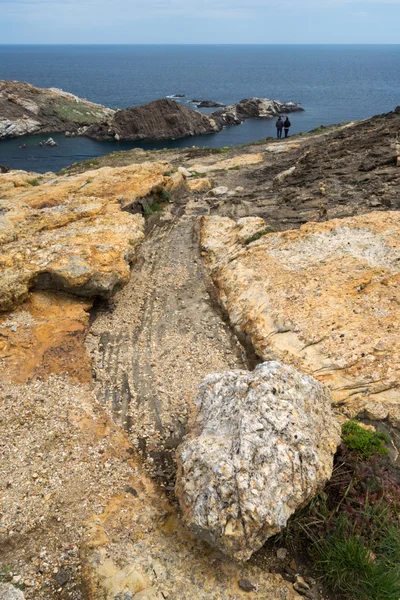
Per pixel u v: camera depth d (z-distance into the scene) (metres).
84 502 6.66
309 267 11.73
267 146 34.84
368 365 8.55
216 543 5.50
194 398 7.58
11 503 6.56
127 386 9.52
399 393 7.95
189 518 5.63
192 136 59.31
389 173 18.55
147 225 18.12
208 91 115.50
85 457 7.40
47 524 6.34
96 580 5.54
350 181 18.78
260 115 70.75
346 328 9.48
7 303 10.62
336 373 8.67
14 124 59.16
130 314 12.07
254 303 11.22
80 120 65.06
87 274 11.23
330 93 107.75
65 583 5.68
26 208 15.30
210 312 12.15
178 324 11.69
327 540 5.94
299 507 6.06
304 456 6.02
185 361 10.28
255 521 5.40
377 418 7.86
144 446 8.08
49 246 12.38
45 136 60.44
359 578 5.55
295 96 101.69
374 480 6.54
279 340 9.80
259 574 5.75
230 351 10.58
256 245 13.70
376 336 9.06
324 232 13.04
